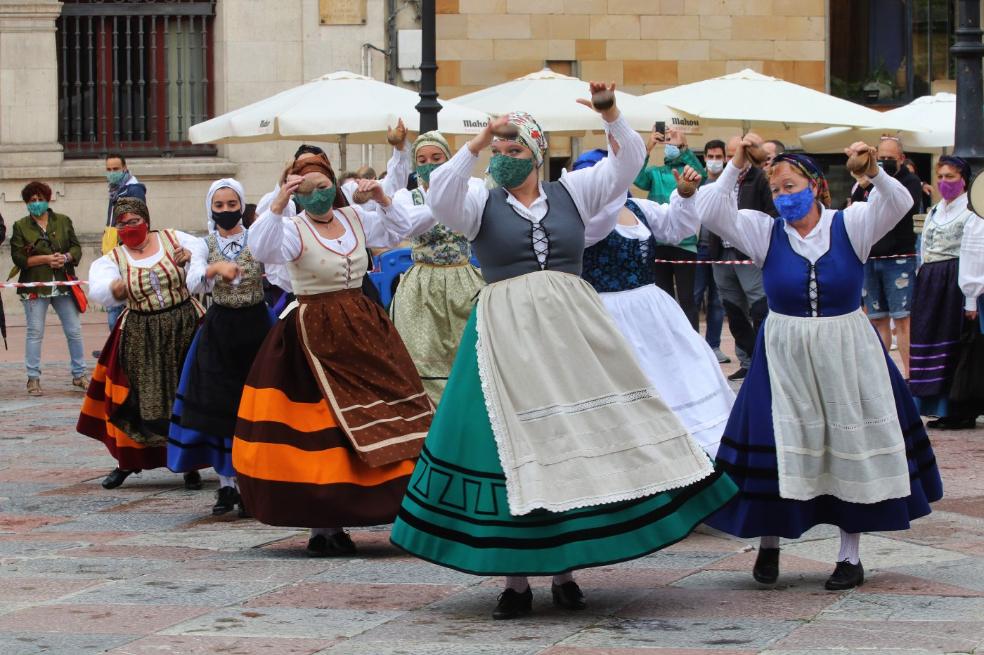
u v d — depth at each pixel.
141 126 24.61
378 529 9.66
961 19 14.13
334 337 8.73
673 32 25.27
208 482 11.57
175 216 24.58
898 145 15.80
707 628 6.84
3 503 10.72
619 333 7.25
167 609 7.42
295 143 24.73
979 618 6.89
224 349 9.95
